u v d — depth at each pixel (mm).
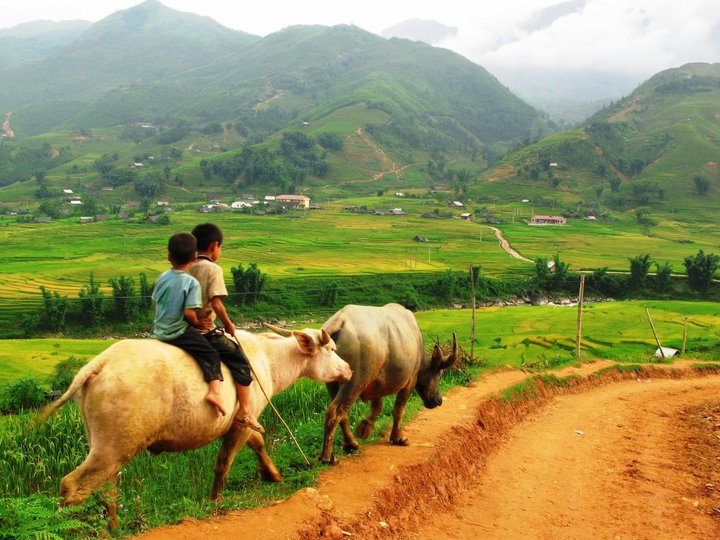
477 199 186000
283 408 11742
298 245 109188
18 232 118625
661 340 46969
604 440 11695
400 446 9070
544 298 85188
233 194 193000
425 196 196625
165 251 101625
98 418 5273
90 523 5121
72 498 5156
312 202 183500
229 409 6137
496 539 7047
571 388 16969
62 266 87125
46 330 62375
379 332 8492
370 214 159500
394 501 7137
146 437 5477
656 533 7426
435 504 7723
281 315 71312
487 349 44750
